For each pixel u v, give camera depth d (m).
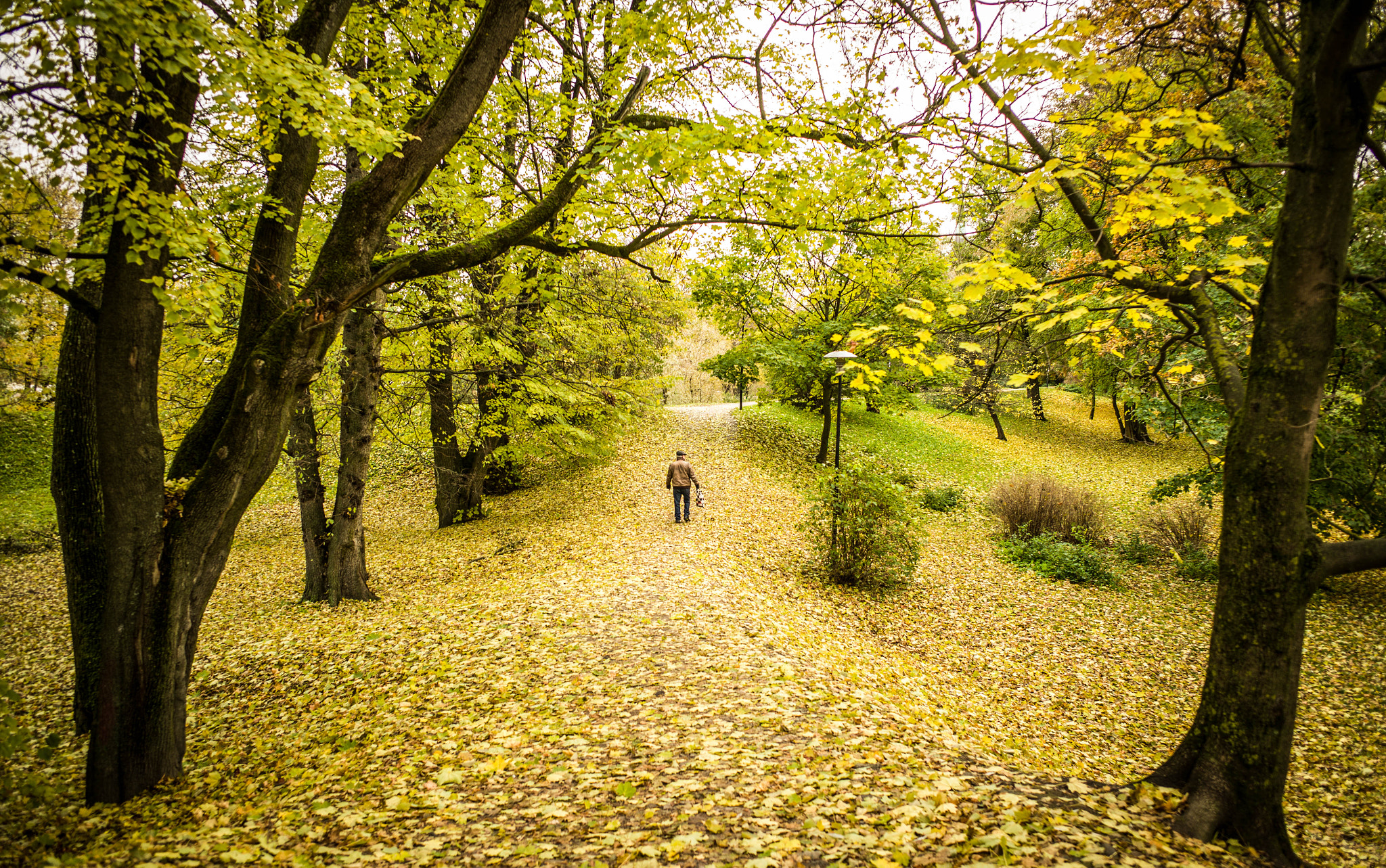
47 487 18.89
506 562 11.39
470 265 4.42
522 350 12.35
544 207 4.80
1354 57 2.75
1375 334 4.87
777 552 11.90
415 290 9.13
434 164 4.25
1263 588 3.15
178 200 3.42
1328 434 6.27
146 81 2.95
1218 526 15.47
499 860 2.96
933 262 12.07
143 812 3.79
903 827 3.04
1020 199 3.08
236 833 3.36
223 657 7.69
